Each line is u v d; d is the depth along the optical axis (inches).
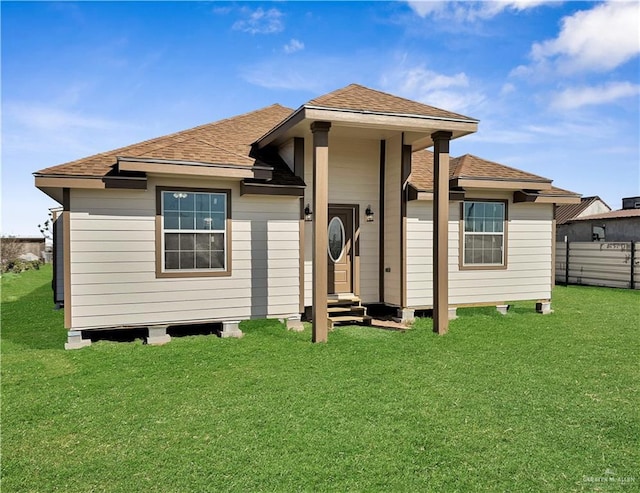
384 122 295.6
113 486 120.6
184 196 310.8
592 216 847.7
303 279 346.3
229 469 128.6
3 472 128.8
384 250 395.9
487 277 401.7
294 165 353.1
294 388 200.5
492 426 158.2
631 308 451.2
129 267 296.0
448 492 116.4
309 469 128.1
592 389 198.5
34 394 195.5
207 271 316.5
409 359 249.9
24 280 778.8
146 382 211.6
